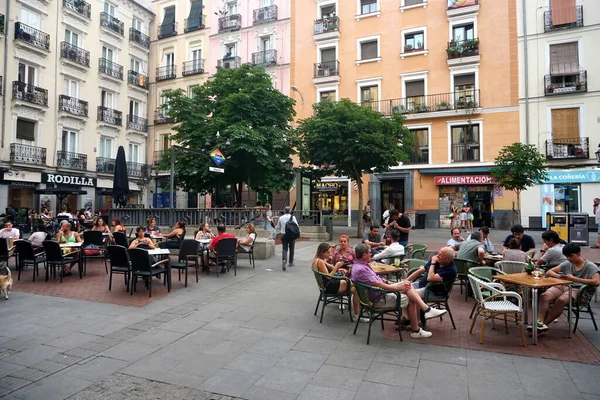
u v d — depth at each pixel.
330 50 27.89
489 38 23.28
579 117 21.28
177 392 3.85
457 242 9.12
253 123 19.45
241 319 6.11
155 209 15.44
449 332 5.54
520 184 15.48
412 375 4.17
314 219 18.67
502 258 7.61
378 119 17.03
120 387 3.95
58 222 15.95
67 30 26.56
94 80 28.36
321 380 4.07
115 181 17.89
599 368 4.31
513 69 22.67
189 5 32.78
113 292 7.82
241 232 13.38
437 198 24.31
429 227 24.38
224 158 16.70
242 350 4.88
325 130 16.75
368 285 5.32
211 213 14.34
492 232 20.50
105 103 29.64
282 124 20.53
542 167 15.26
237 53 30.78
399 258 7.71
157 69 33.59
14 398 3.73
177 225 11.68
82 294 7.65
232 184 21.30
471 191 23.66
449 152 24.05
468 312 6.56
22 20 23.61
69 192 20.20
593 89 20.97
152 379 4.12
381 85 26.14
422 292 5.70
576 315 5.55
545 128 21.89
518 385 3.92
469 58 23.44
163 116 32.78
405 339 5.26
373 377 4.13
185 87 32.53
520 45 22.56
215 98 21.64
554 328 5.75
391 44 25.95
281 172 20.52
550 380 4.02
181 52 32.94
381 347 4.97
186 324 5.87
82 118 27.03
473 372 4.23
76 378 4.14
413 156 25.02
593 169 20.48
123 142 30.98
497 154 22.92
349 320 6.09
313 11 28.16
